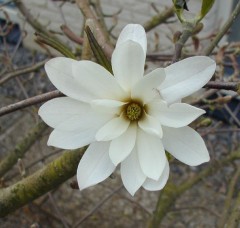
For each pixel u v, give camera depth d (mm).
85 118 205
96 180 207
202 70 195
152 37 991
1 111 238
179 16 249
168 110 203
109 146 210
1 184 418
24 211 667
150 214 610
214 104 506
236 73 468
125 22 1038
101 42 286
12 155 539
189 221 813
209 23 900
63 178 288
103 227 814
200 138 204
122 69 199
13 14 1126
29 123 961
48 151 838
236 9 283
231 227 377
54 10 1104
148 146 209
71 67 198
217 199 860
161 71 191
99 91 203
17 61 1125
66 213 825
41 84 963
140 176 208
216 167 610
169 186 583
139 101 210
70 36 386
